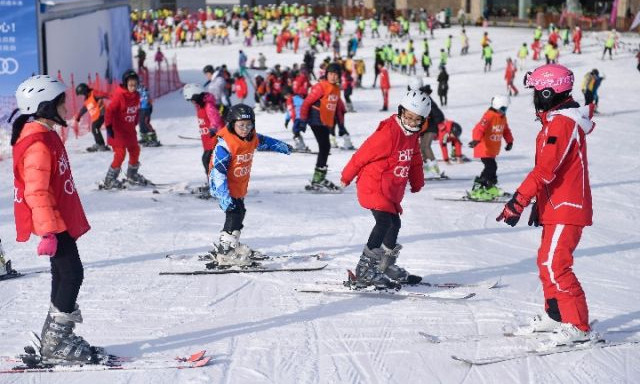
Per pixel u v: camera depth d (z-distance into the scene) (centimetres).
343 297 614
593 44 4756
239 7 7219
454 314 571
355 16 7194
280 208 1005
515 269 712
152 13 7131
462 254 768
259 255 719
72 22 2245
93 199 1065
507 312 576
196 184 1207
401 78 3834
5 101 1867
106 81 2702
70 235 442
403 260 739
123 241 807
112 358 475
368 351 496
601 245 848
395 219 616
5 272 670
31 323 551
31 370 456
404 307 588
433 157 1322
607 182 1334
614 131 2100
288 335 526
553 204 480
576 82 3425
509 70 3022
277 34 5741
